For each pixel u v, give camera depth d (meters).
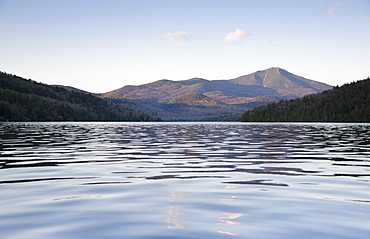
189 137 42.47
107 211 8.41
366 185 11.77
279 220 7.67
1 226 7.23
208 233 6.78
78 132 56.81
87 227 7.16
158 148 26.66
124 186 11.57
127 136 45.06
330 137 41.69
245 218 7.82
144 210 8.50
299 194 10.33
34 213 8.23
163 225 7.29
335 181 12.52
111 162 18.06
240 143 31.77
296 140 36.06
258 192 10.60
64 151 24.06
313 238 6.50
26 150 24.64
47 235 6.66
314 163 17.52
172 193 10.47
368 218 7.82
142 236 6.61
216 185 11.73
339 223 7.43
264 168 15.77
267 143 31.64
